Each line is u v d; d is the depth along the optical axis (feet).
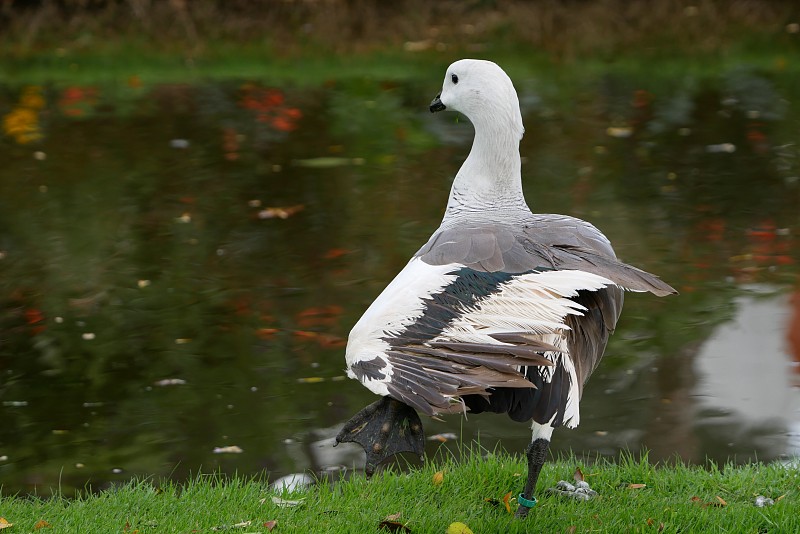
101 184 51.88
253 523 23.12
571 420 20.06
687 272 40.60
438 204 48.88
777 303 37.73
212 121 63.41
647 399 31.14
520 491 25.16
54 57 81.46
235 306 38.73
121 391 32.35
